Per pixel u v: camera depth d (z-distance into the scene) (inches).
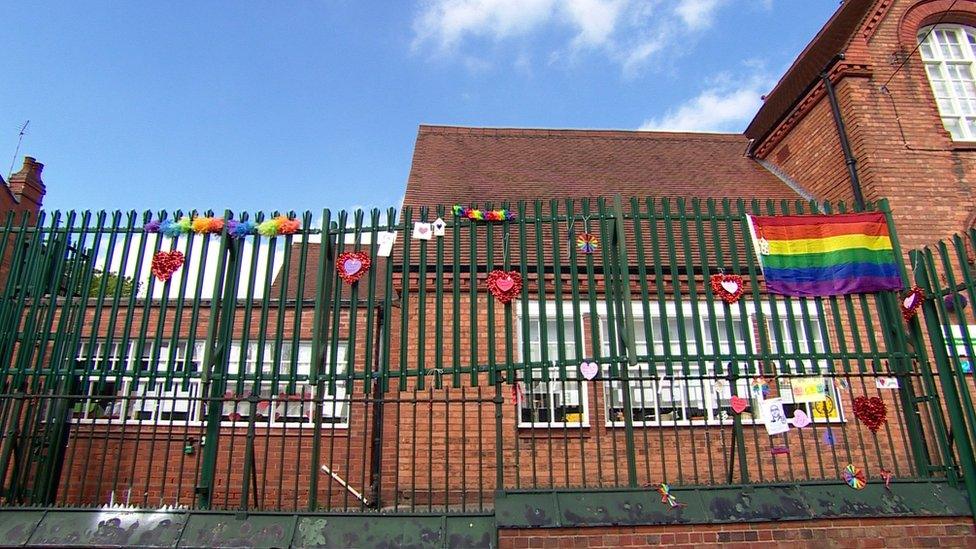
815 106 454.0
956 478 184.9
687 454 328.2
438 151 542.6
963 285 191.9
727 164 541.0
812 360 196.9
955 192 385.4
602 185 478.9
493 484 317.7
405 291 193.2
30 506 176.2
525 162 529.7
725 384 339.3
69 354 191.3
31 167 663.8
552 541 166.2
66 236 204.2
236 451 339.3
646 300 193.6
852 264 203.3
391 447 330.6
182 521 171.5
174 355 188.2
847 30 436.1
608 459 327.6
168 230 202.1
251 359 373.7
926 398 194.7
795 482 182.9
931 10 438.9
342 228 204.4
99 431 346.0
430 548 164.7
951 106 425.4
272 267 200.4
